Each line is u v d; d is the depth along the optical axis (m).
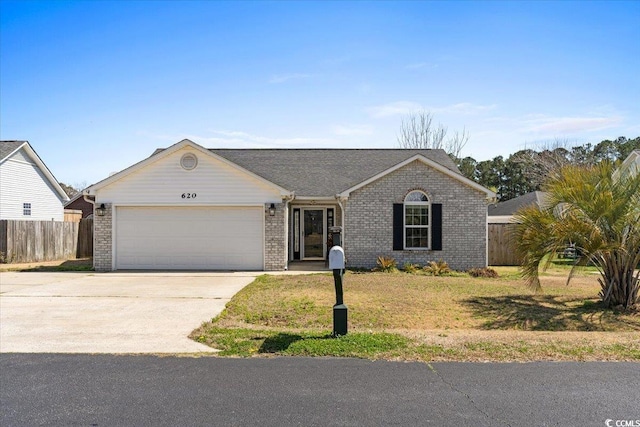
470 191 18.17
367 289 12.92
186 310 10.35
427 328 9.10
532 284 11.62
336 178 20.45
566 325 9.52
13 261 21.06
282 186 19.50
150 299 11.66
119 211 18.11
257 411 4.92
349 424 4.62
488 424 4.61
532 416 4.78
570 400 5.18
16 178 27.42
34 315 9.81
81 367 6.38
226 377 5.96
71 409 5.00
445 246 18.16
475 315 10.18
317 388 5.56
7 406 5.08
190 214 18.12
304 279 14.98
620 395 5.31
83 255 25.11
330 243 20.75
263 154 23.00
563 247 10.95
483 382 5.73
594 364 6.41
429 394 5.36
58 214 31.80
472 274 16.72
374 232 18.11
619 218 10.42
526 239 11.17
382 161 22.05
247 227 18.05
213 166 17.98
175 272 17.34
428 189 18.12
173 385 5.68
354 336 7.74
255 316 9.80
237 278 15.60
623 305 10.91
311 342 7.41
